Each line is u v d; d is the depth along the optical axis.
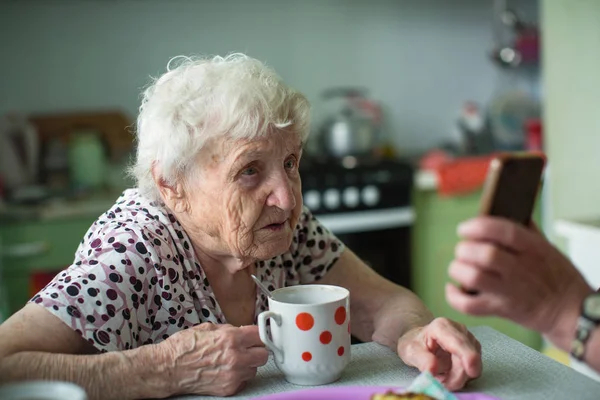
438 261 2.99
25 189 2.79
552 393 0.89
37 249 2.42
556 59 2.88
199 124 1.01
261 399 0.86
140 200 1.15
